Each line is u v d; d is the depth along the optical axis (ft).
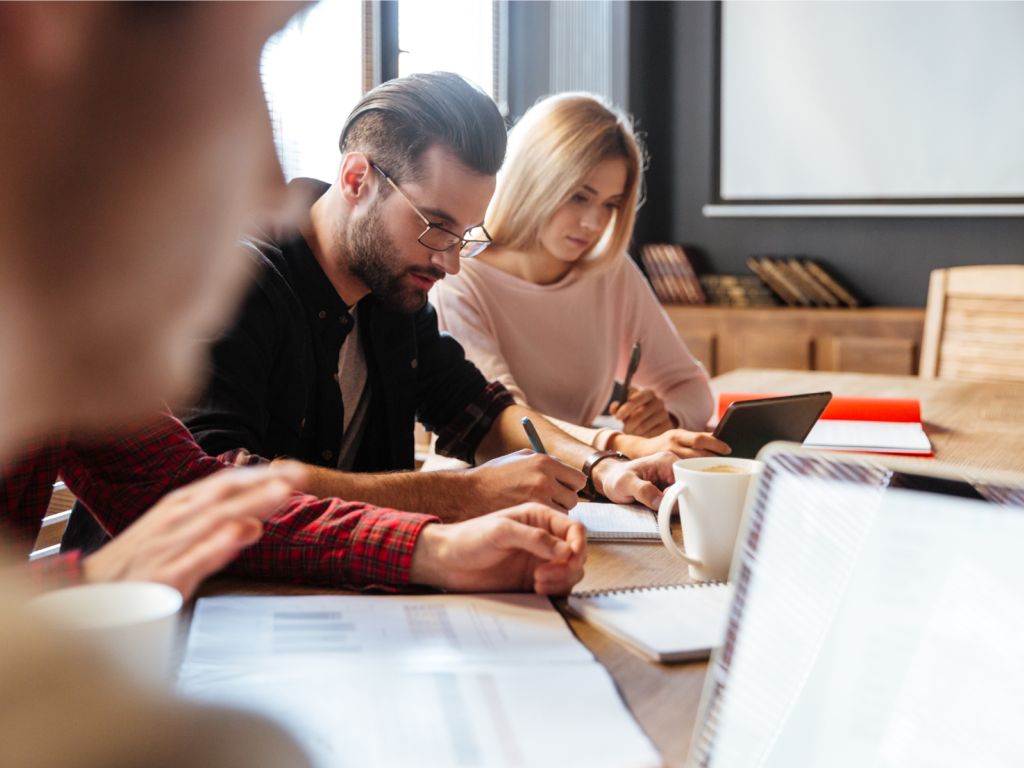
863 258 15.07
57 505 5.36
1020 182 13.99
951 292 10.91
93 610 1.00
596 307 7.65
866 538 2.14
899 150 14.55
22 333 0.98
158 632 0.97
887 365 13.80
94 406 1.08
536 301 7.41
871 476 2.18
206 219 1.08
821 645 2.10
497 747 2.12
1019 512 2.02
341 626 2.85
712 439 5.11
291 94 8.45
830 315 14.03
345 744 2.09
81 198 0.97
